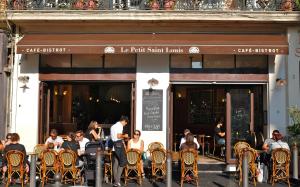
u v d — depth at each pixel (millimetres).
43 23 14234
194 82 14484
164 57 14461
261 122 14750
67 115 15867
